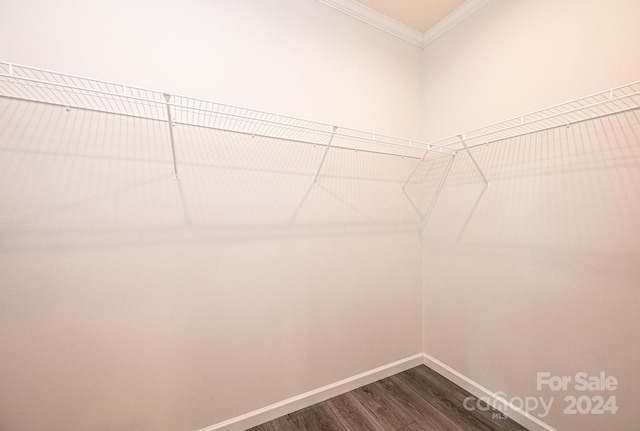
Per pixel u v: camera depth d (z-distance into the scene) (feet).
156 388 4.27
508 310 5.21
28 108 3.53
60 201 3.67
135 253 4.09
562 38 4.45
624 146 3.79
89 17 3.80
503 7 5.32
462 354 6.14
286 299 5.32
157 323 4.25
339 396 5.85
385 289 6.56
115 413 4.02
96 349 3.89
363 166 6.24
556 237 4.50
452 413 5.32
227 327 4.78
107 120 3.92
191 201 4.46
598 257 4.03
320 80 5.66
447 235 6.49
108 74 3.89
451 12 6.28
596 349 4.07
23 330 3.51
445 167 6.55
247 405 4.98
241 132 4.82
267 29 5.09
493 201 5.48
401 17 6.44
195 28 4.47
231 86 4.75
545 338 4.66
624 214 3.79
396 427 4.97
